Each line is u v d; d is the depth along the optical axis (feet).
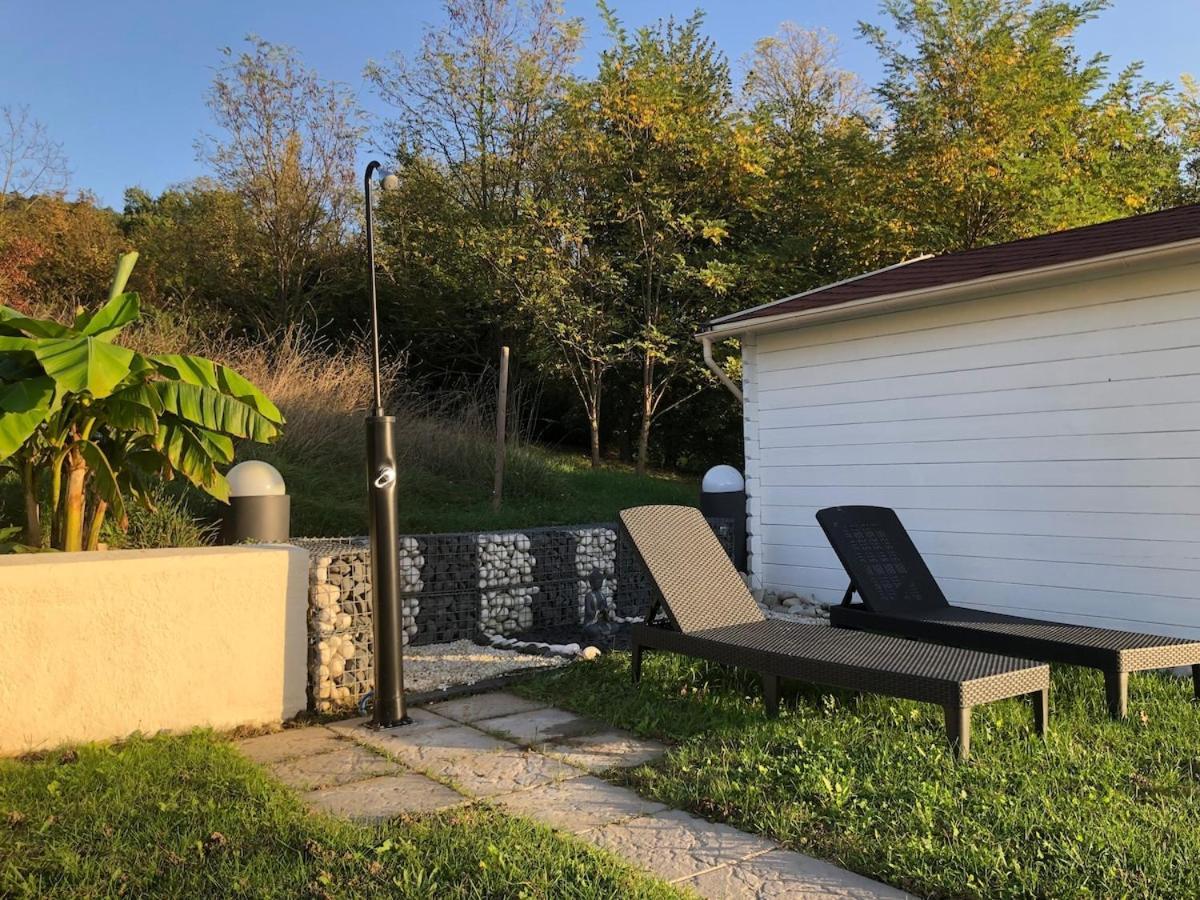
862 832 10.12
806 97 74.38
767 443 29.84
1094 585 21.30
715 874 9.38
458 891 8.75
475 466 38.50
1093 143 53.93
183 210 68.90
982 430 23.61
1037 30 51.96
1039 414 22.38
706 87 56.39
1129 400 20.63
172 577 14.43
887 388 25.95
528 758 13.42
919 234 52.31
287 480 31.12
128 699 13.94
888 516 21.56
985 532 23.58
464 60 56.59
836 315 26.13
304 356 40.24
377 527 15.25
